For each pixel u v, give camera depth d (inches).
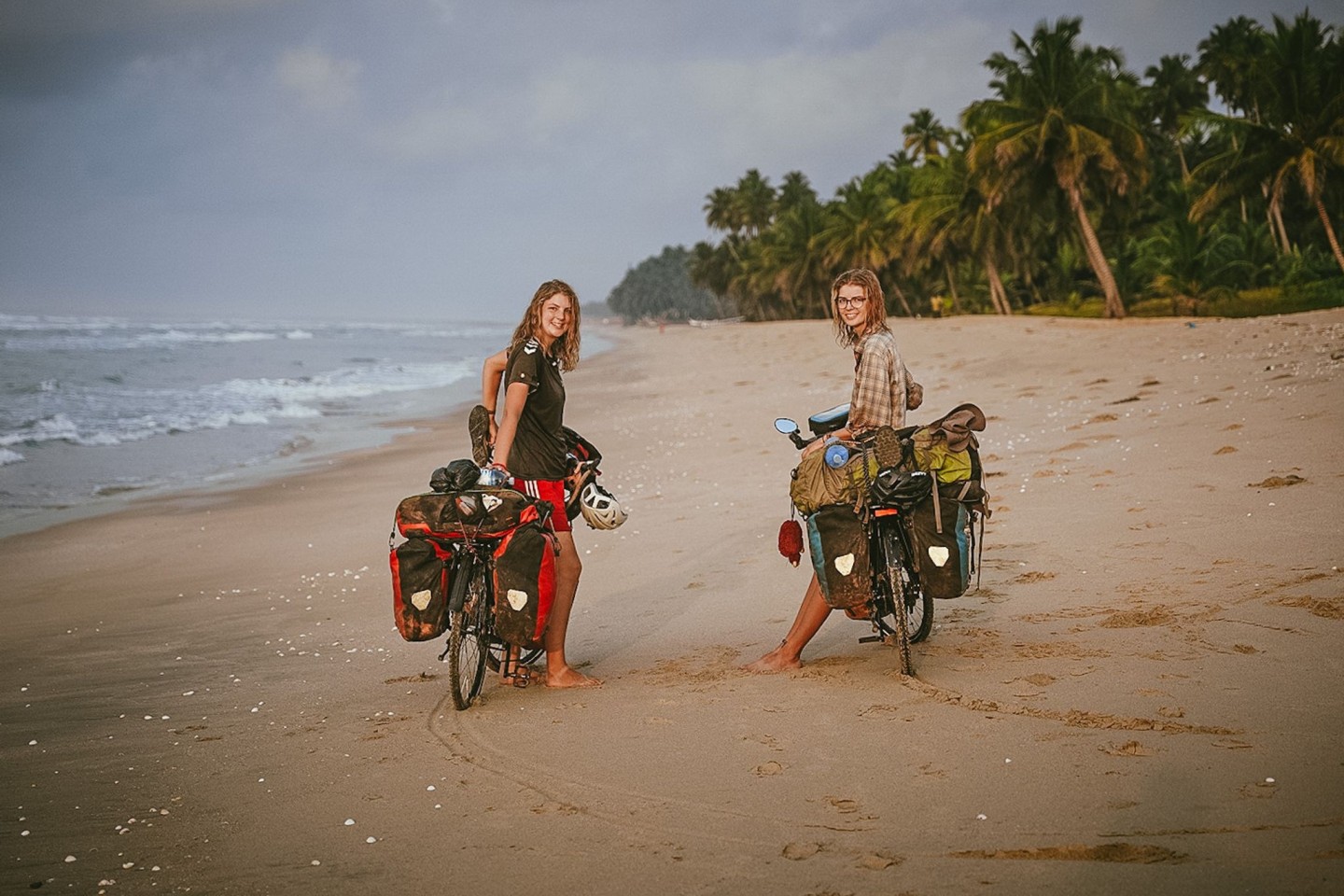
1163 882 110.6
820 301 3969.0
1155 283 1780.3
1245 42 2662.4
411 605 192.9
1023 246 2228.1
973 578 255.8
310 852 138.2
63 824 154.4
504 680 213.8
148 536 484.4
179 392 1333.7
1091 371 695.7
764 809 139.6
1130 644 193.8
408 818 147.6
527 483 207.0
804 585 277.0
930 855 122.4
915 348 1071.6
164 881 131.9
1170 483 328.8
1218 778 134.3
